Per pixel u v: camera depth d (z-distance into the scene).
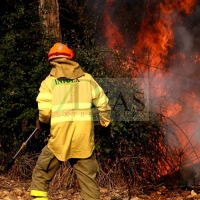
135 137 7.96
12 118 8.60
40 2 9.37
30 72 8.62
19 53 8.80
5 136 8.74
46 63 8.52
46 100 5.48
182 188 8.15
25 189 7.82
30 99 8.62
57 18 9.38
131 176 8.05
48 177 5.63
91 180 5.52
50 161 5.54
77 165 5.52
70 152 5.46
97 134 7.84
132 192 7.71
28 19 9.23
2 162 8.77
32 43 8.93
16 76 8.55
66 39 9.10
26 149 8.63
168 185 8.29
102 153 7.97
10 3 9.66
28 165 8.55
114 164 8.01
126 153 8.00
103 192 7.59
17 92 8.50
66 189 7.73
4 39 8.78
